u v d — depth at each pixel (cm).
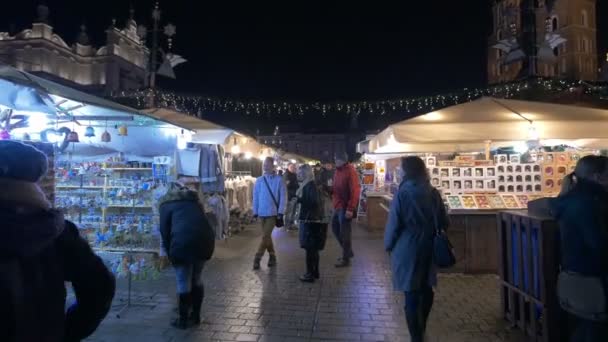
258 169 1809
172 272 684
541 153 716
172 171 805
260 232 1165
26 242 144
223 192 959
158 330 438
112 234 677
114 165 787
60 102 509
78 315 174
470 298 550
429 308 388
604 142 704
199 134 837
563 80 1402
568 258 290
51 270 158
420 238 374
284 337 425
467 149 848
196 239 437
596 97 1405
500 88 1472
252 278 657
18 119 533
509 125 589
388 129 631
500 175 714
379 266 741
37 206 156
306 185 642
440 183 720
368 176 1619
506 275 472
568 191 309
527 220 410
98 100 560
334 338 424
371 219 1165
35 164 162
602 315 271
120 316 477
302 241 636
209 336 424
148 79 1428
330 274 684
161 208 457
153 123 696
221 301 540
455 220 677
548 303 375
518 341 412
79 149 799
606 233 274
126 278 627
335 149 6550
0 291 137
